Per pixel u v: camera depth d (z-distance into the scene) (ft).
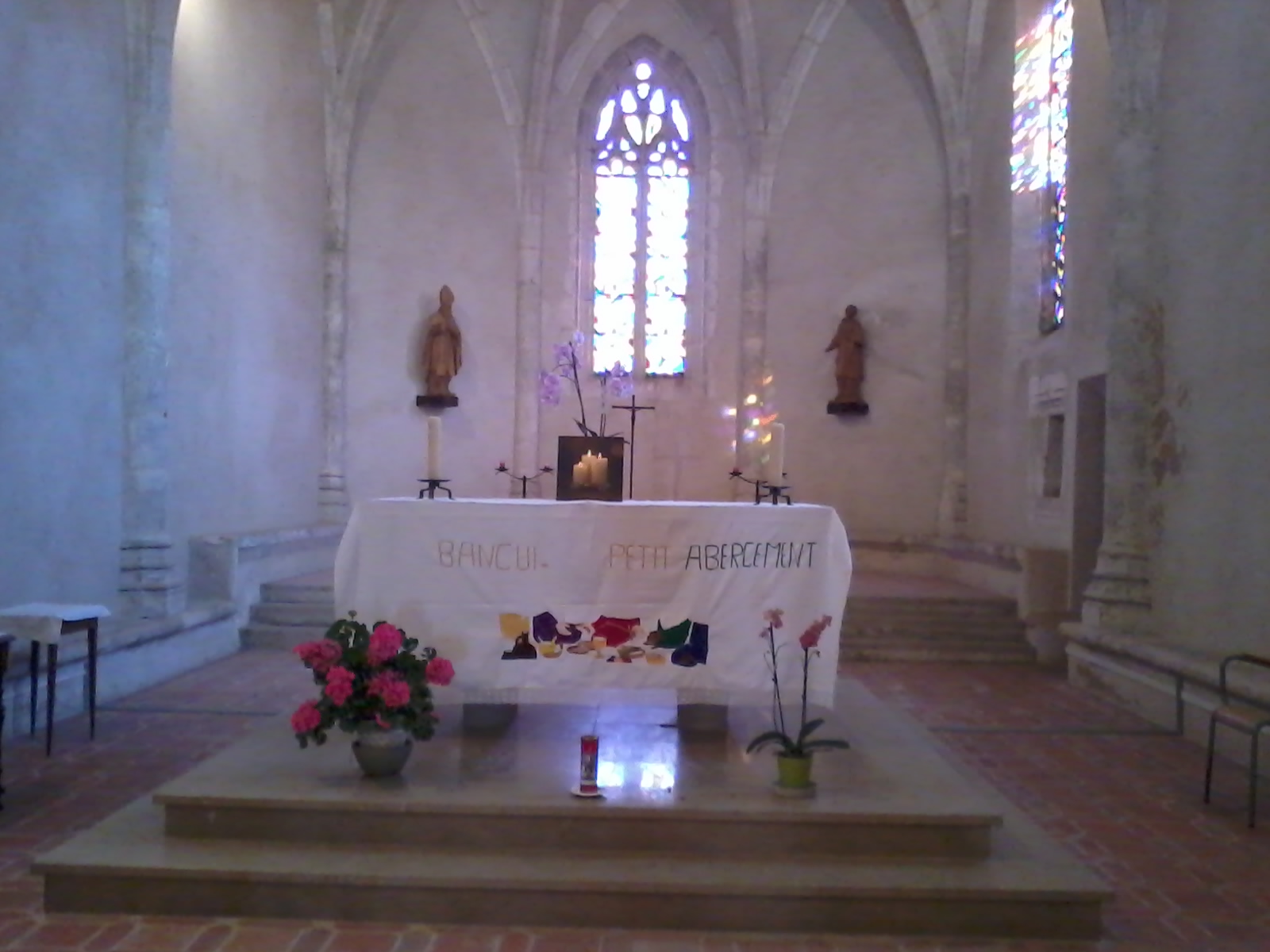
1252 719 19.58
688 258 50.85
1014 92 41.91
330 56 46.39
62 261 27.48
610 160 51.13
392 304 48.83
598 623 19.56
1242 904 15.98
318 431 47.03
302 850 15.72
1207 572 26.81
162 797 16.07
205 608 33.50
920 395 48.21
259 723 25.70
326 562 45.11
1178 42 28.81
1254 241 24.72
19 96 25.50
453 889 14.84
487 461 49.52
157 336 31.30
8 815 18.83
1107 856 17.95
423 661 17.63
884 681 32.71
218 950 13.92
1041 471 39.27
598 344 51.13
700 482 50.34
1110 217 33.06
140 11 30.37
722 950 14.24
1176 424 28.60
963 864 15.64
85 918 14.84
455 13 48.49
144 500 31.12
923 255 48.16
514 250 49.62
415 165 48.98
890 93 48.37
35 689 23.57
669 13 49.80
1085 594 31.91
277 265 42.29
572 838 15.99
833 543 19.65
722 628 19.61
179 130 33.47
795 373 49.52
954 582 44.34
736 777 17.65
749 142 49.60
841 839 15.94
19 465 25.73
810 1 47.80
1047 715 28.37
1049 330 39.45
